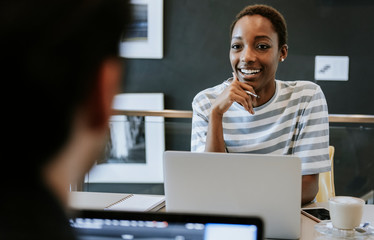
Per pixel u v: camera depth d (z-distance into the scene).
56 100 0.31
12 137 0.30
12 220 0.31
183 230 0.56
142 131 3.05
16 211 0.31
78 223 0.56
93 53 0.32
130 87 4.13
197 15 4.04
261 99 2.02
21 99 0.30
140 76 4.13
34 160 0.31
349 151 3.19
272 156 1.35
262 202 1.39
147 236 0.56
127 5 0.34
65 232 0.32
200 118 2.11
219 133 1.96
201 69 4.09
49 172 0.33
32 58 0.30
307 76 4.01
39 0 0.31
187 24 4.05
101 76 0.34
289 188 1.36
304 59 3.99
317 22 3.96
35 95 0.30
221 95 1.96
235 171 1.38
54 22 0.31
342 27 3.95
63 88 0.31
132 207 1.67
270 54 1.99
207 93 2.14
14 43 0.30
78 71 0.32
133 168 3.05
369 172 3.18
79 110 0.33
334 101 4.01
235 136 2.04
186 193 1.43
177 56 4.09
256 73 1.98
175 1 4.04
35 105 0.31
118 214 0.56
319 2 3.94
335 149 3.20
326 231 1.48
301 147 1.99
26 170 0.31
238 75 2.05
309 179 1.91
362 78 3.98
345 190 3.21
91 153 0.36
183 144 3.09
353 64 3.97
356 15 3.93
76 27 0.31
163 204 1.76
